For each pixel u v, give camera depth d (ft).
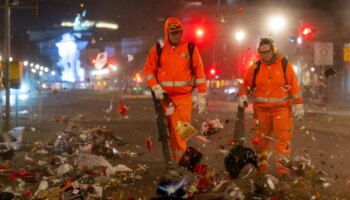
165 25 55.77
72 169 57.26
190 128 53.88
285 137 56.54
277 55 57.11
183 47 55.77
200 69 55.83
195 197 44.98
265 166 56.13
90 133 81.15
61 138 74.84
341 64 324.60
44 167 59.98
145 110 209.26
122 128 122.11
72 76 395.75
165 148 54.95
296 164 53.78
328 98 278.46
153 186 52.60
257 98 57.98
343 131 112.78
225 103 270.05
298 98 57.11
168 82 55.62
